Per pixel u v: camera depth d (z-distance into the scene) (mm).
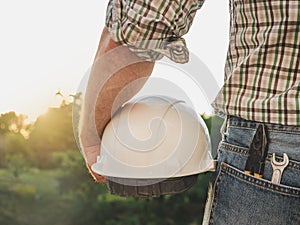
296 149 1361
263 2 1387
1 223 5004
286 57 1380
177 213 4730
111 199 4922
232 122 1452
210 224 1480
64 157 5293
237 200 1425
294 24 1369
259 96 1398
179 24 1400
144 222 4766
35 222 5031
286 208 1371
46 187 5227
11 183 5293
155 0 1377
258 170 1395
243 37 1439
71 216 5016
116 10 1405
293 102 1361
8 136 5449
